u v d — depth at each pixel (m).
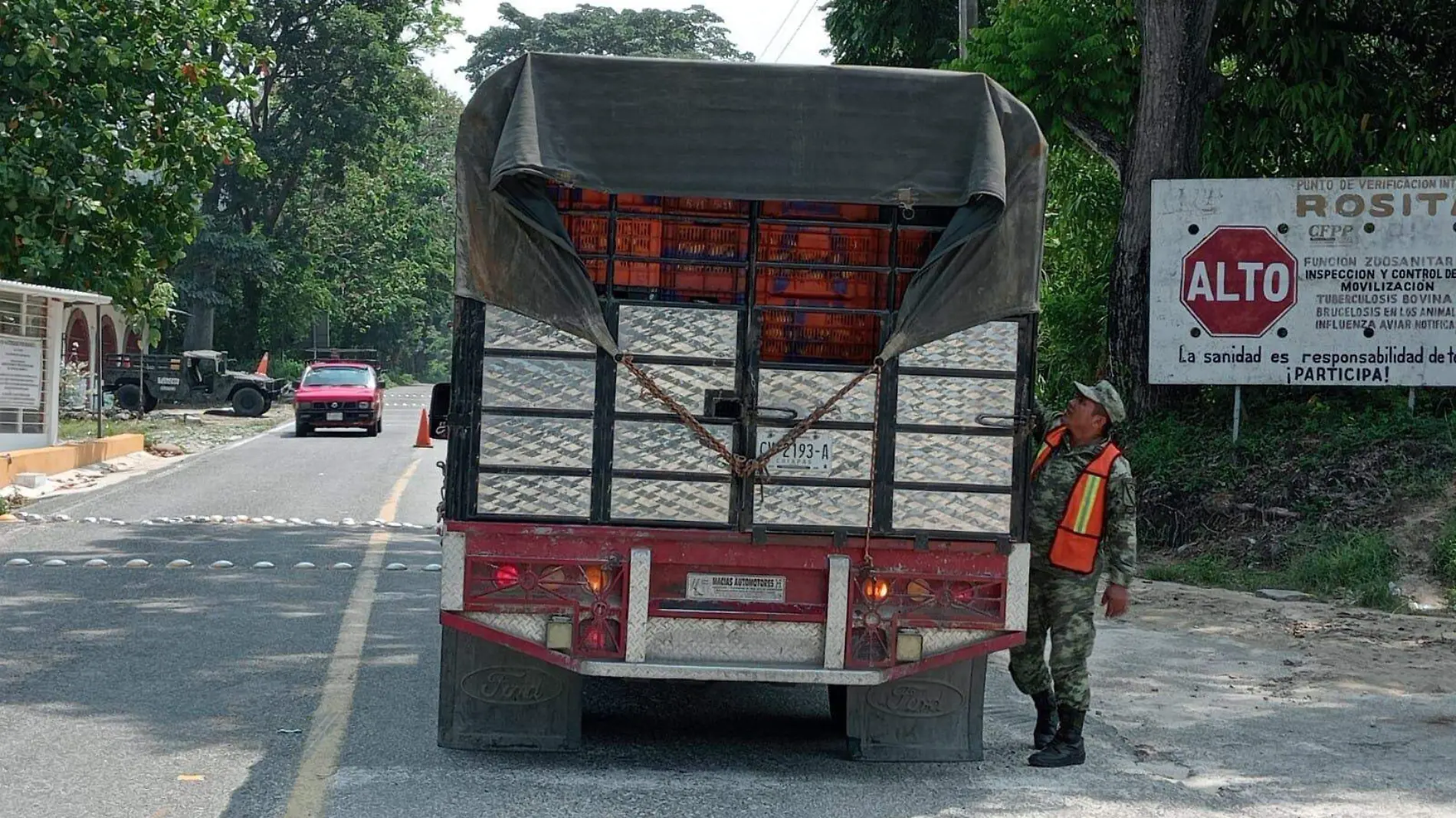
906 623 6.53
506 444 6.40
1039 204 6.55
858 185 6.42
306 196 62.44
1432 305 14.98
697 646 6.51
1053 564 6.96
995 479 6.54
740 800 6.31
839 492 6.48
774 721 8.13
